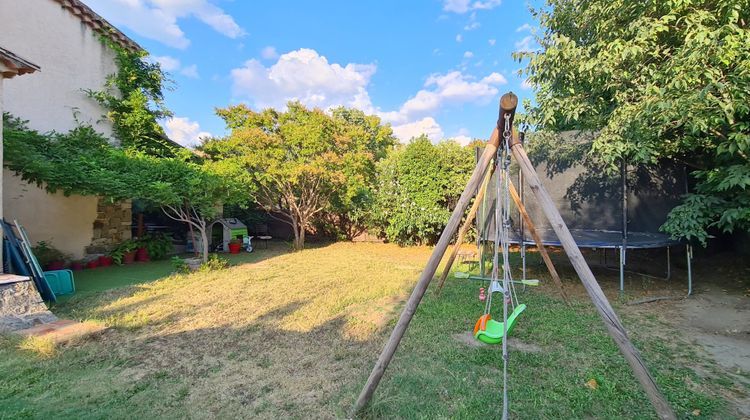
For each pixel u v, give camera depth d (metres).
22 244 5.24
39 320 4.23
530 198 7.39
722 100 3.91
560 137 7.00
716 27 4.23
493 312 4.78
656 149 5.42
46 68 8.27
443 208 10.99
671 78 4.19
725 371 3.19
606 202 7.04
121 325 4.30
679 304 5.21
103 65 9.49
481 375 3.10
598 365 3.28
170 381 3.01
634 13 4.97
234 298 5.52
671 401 2.68
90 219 8.62
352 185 10.55
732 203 4.93
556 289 6.12
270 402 2.70
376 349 3.64
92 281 6.73
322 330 4.18
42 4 8.20
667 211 6.53
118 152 7.55
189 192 7.35
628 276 7.00
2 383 2.91
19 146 5.77
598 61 4.84
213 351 3.61
